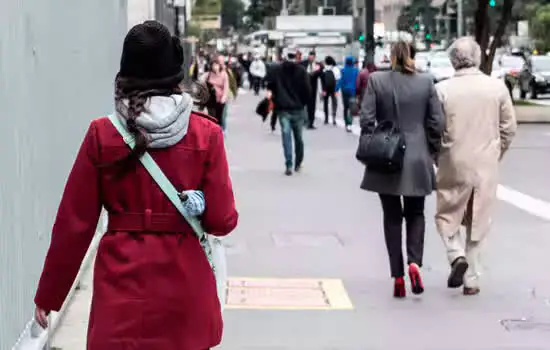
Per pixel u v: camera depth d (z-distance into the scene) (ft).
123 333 16.87
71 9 37.60
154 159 17.24
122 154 17.08
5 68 25.50
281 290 39.37
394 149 35.99
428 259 45.96
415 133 36.68
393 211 37.76
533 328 34.12
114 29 55.21
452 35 401.70
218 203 17.54
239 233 52.08
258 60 237.25
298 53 126.52
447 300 38.01
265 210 59.98
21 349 26.76
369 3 166.81
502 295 38.86
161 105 17.24
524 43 384.47
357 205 62.34
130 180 17.21
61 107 34.91
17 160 26.96
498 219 57.21
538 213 59.31
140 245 17.15
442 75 185.88
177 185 17.30
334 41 318.04
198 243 17.58
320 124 133.59
